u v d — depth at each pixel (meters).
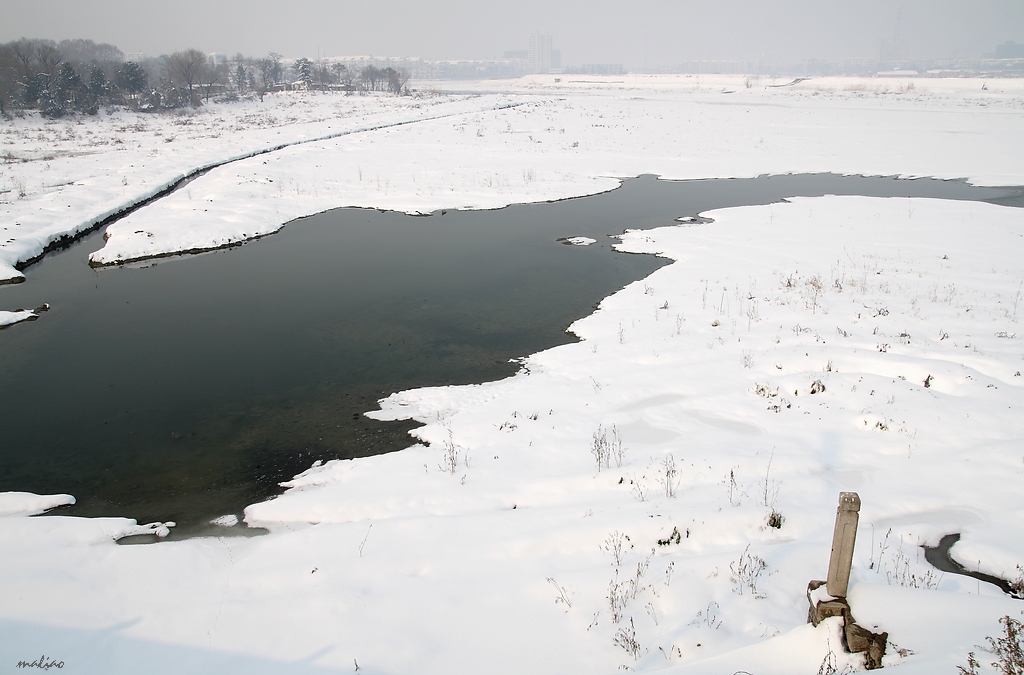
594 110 64.38
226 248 20.61
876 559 5.69
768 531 6.29
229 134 47.56
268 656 5.10
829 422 8.59
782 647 4.31
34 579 6.19
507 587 5.74
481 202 26.61
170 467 8.66
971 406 8.58
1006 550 5.80
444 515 7.04
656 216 24.08
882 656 4.00
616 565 5.89
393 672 4.85
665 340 12.34
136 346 12.85
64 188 26.86
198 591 5.98
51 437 9.47
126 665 5.09
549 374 11.16
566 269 17.91
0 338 13.33
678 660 4.64
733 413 9.12
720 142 42.34
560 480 7.57
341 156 36.72
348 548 6.48
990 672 3.53
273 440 9.27
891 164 34.09
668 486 7.12
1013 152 36.59
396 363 11.91
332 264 18.67
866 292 14.43
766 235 20.53
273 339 13.15
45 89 65.31
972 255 17.34
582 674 4.68
